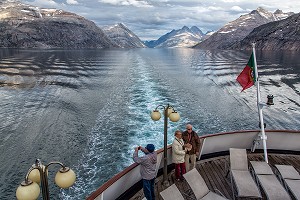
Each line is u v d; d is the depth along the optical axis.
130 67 87.50
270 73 70.06
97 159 17.47
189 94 40.81
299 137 9.78
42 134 23.05
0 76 60.09
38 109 31.53
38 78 58.28
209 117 28.08
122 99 36.00
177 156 7.84
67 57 136.50
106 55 168.88
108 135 21.64
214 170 8.84
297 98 40.34
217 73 73.56
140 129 22.48
